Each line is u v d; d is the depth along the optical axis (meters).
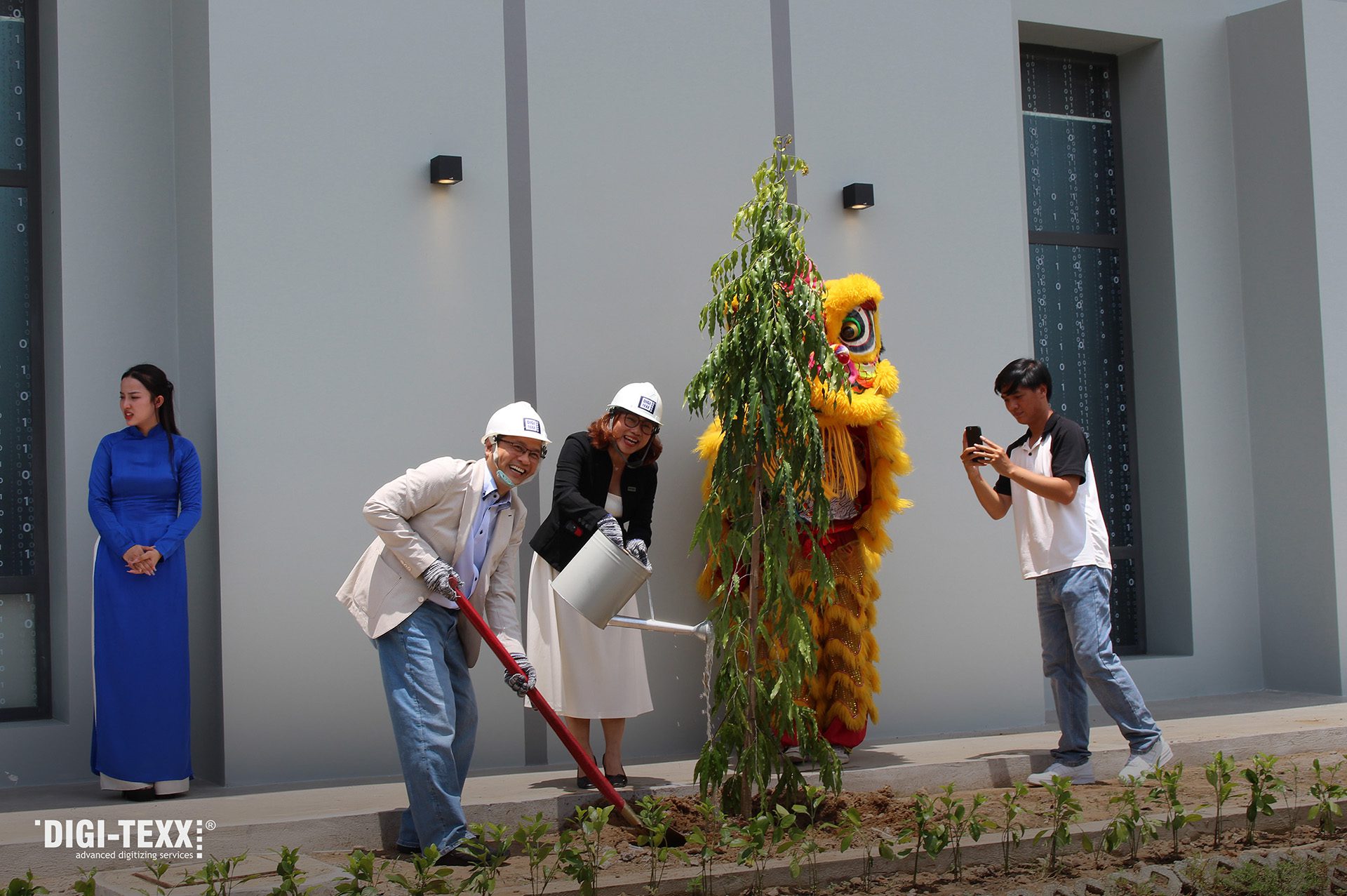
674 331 6.15
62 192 5.79
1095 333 8.41
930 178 6.74
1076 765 5.37
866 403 5.37
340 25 5.62
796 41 6.52
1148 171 8.36
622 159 6.11
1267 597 8.24
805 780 4.77
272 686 5.32
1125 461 8.42
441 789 4.07
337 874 3.89
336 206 5.56
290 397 5.42
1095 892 3.89
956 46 6.87
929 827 4.07
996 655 6.64
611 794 4.28
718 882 3.85
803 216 4.73
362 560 4.27
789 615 4.49
